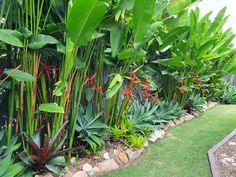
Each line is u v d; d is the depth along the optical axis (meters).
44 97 1.81
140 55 2.21
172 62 2.87
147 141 2.80
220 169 2.28
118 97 2.54
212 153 2.60
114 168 2.18
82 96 2.27
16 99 1.65
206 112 4.77
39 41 1.53
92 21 1.46
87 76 2.11
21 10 1.60
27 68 1.63
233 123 3.91
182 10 2.63
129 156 2.37
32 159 1.70
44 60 1.85
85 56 1.97
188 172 2.20
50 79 1.87
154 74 3.53
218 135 3.25
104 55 2.23
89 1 1.33
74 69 1.85
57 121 1.79
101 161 2.17
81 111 2.23
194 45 3.59
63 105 1.80
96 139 2.16
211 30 3.60
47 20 1.78
